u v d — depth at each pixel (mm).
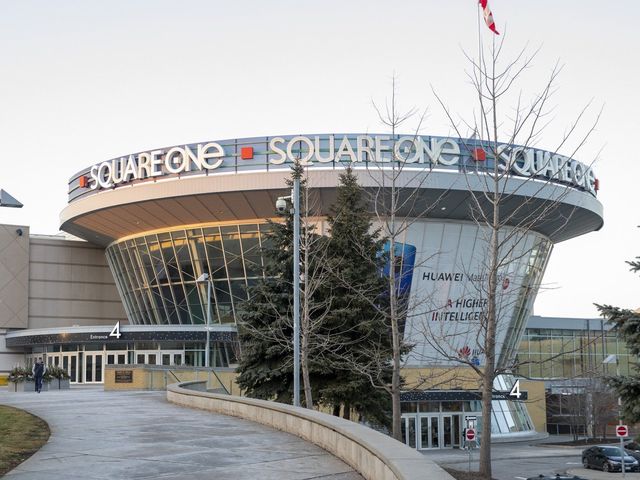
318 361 30984
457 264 60000
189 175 59094
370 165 54406
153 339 63000
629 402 21250
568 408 70812
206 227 63719
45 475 12562
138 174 60812
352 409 33656
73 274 82688
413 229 58469
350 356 30625
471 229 60125
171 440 16891
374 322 31062
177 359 63375
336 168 54969
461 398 54312
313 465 13430
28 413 23188
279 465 13453
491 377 21531
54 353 70188
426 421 54500
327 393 31359
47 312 81188
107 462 13883
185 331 62000
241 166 57750
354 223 32531
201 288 65312
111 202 62656
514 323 66188
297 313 24891
